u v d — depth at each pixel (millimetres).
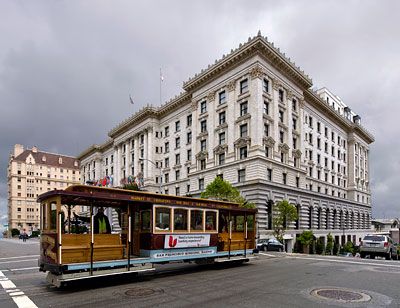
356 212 66938
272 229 37938
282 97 44250
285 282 11477
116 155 74000
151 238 12680
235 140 41312
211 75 45938
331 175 59188
